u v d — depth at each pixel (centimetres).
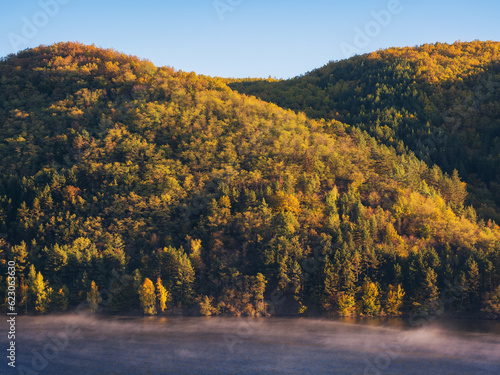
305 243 15138
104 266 14800
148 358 10106
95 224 16288
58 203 17162
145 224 16562
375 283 13962
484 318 13462
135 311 14162
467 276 13725
